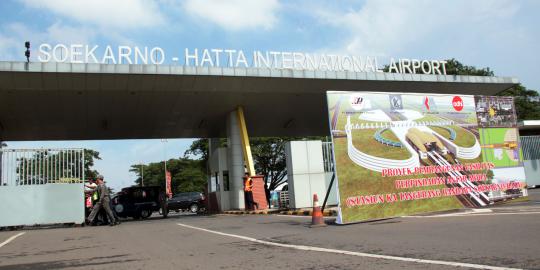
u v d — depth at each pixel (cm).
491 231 812
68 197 1758
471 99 1451
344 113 1220
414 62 2391
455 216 1145
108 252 833
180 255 747
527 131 3672
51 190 1745
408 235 848
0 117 2500
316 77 2173
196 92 2241
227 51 2062
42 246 988
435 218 1135
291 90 2322
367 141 1231
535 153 3145
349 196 1173
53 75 1875
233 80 2119
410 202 1249
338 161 1185
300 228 1118
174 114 2688
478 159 1412
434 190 1299
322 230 1039
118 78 1967
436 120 1360
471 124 1427
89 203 1877
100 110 2475
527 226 840
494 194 1423
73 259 762
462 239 746
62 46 1855
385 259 610
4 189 1700
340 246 761
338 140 1198
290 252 722
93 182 1923
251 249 780
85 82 1972
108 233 1273
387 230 954
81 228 1574
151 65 1950
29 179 1733
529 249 618
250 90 2277
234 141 2658
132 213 3025
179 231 1220
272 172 5888
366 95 1262
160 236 1097
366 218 1177
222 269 598
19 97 2144
